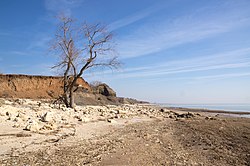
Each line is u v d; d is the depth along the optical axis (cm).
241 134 1678
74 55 3275
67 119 1964
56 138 1273
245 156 1078
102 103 5653
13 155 941
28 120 1670
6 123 1536
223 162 981
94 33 3184
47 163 867
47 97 5575
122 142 1274
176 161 972
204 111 5419
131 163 917
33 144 1121
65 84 3266
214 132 1753
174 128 1950
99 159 949
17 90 5559
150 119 2647
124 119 2430
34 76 5897
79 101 5053
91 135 1430
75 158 946
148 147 1195
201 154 1103
